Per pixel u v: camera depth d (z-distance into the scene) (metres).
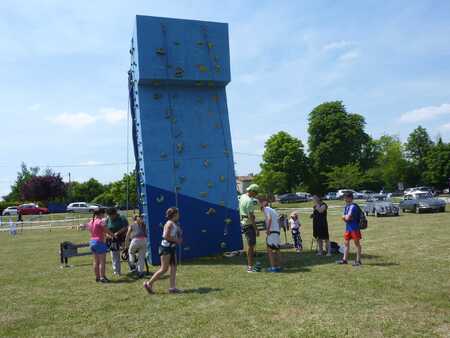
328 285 7.95
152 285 8.38
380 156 70.19
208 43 12.98
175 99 12.81
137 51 12.15
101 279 9.45
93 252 9.51
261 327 5.78
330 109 69.06
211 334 5.60
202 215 12.54
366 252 11.80
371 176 68.75
